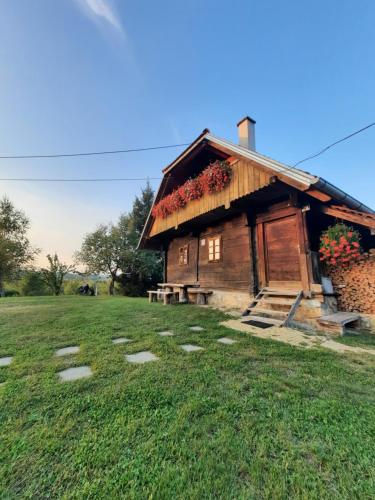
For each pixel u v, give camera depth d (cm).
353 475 119
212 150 694
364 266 480
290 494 108
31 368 246
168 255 1077
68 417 163
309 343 344
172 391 197
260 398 189
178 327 429
